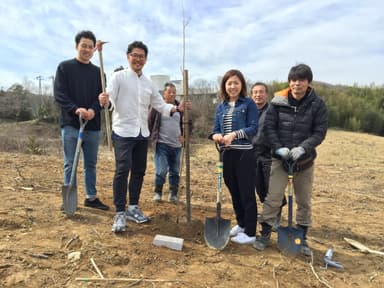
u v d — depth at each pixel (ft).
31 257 11.10
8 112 87.20
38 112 80.12
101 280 10.25
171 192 18.60
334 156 44.14
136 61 13.67
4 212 14.34
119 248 12.07
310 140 12.30
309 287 10.83
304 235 13.34
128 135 13.52
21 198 16.51
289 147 12.82
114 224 13.19
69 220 14.14
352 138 58.90
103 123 48.93
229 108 13.38
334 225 16.94
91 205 15.83
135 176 14.48
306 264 12.26
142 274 10.75
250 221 13.28
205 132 59.57
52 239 12.43
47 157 29.12
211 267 11.48
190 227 14.28
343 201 22.11
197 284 10.43
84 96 14.82
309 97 12.60
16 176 20.93
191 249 12.62
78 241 12.35
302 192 13.11
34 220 13.92
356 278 11.72
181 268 11.28
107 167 26.96
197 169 31.07
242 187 13.11
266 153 15.17
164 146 18.13
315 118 12.66
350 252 13.84
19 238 12.32
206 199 20.25
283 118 12.88
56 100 14.38
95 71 15.16
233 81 13.12
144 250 12.10
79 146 14.20
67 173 14.99
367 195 24.79
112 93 13.35
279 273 11.44
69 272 10.53
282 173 13.05
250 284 10.66
